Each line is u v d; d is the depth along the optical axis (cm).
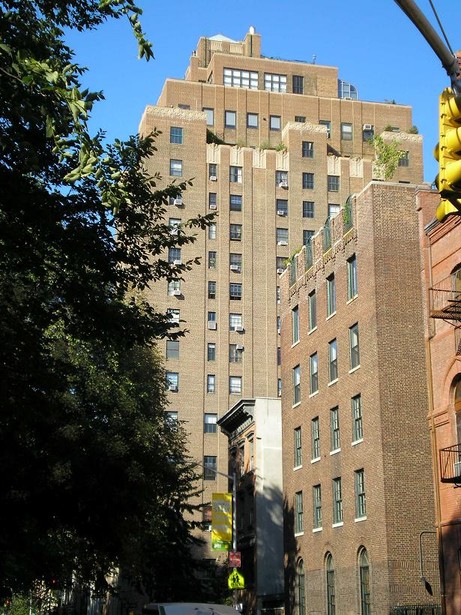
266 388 9169
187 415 8888
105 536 2889
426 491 3550
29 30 1686
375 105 10925
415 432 3616
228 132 10388
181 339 9081
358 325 3934
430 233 3500
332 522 4091
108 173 1411
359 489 3831
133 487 2877
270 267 9512
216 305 9269
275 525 5634
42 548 2838
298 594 4500
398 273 3791
